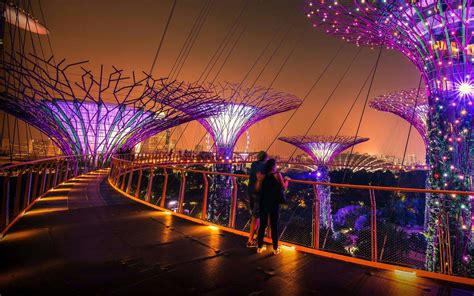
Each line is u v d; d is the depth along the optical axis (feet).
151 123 92.73
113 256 14.73
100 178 59.57
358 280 12.26
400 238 19.13
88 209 27.22
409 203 67.82
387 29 42.70
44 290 10.97
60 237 17.98
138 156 95.20
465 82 35.88
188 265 13.66
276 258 14.71
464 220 33.47
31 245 16.34
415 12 38.83
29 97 66.69
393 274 12.88
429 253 33.19
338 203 57.06
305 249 15.84
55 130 81.00
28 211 26.17
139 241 17.30
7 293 10.68
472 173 35.19
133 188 90.02
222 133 93.56
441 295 11.05
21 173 23.26
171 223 21.81
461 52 36.06
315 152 99.76
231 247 16.37
